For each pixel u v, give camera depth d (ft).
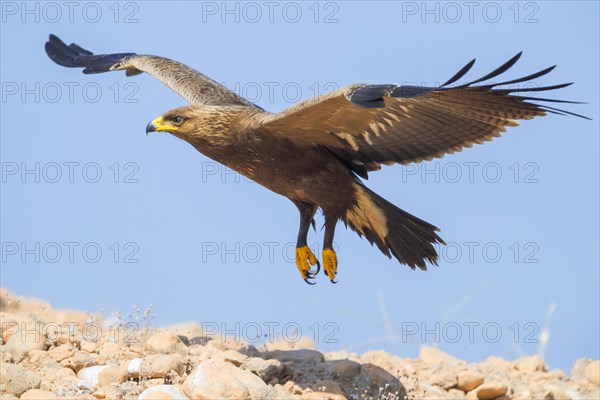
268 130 42.88
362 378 41.06
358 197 44.01
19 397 35.65
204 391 35.45
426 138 41.83
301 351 43.27
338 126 41.73
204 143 44.75
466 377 42.75
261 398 36.86
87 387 36.47
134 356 39.29
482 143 41.24
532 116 39.45
